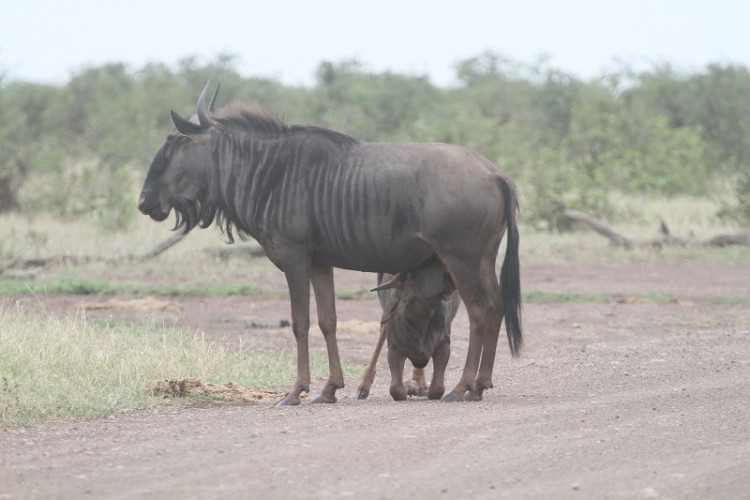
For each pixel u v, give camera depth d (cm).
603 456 2659
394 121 14300
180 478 2456
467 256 3469
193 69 19062
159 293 6494
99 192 9956
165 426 3077
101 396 3466
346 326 5506
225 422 3131
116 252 7862
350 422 3089
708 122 15200
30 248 7925
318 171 3528
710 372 4112
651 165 12012
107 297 6303
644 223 10131
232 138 3638
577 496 2316
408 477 2452
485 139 11675
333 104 15950
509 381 4034
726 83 15550
